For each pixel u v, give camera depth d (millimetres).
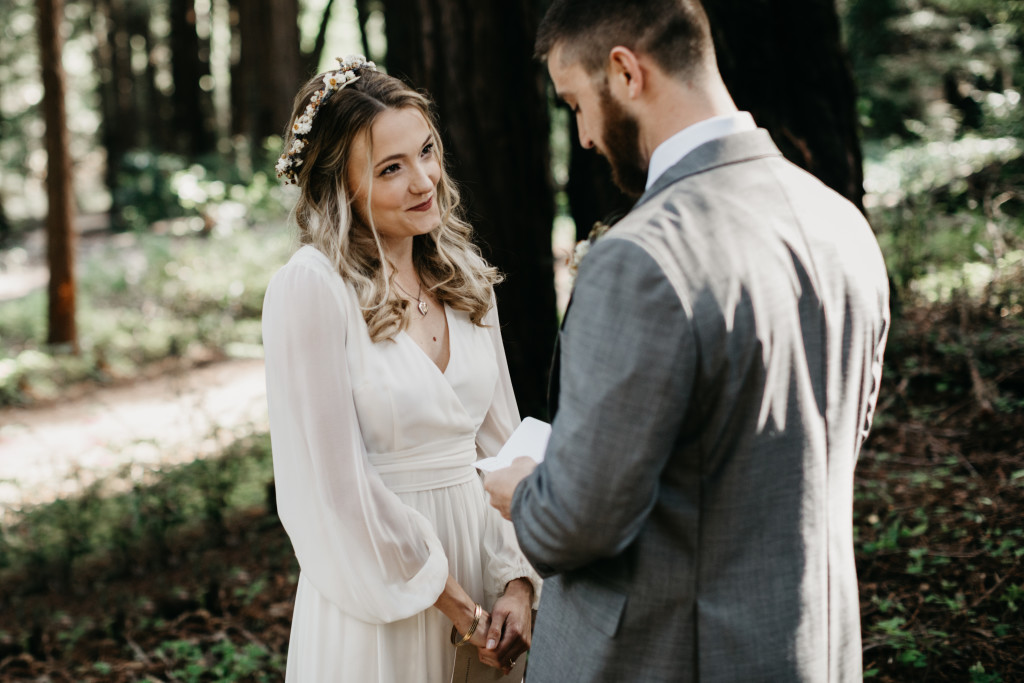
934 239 6703
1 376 9094
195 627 3852
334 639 1861
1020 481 3705
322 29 5586
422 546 1833
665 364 1232
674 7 1363
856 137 5027
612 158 1491
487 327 2119
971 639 2730
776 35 4695
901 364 5059
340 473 1765
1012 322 5008
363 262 1880
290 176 1963
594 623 1451
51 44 9750
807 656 1363
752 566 1344
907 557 3311
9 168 24078
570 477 1294
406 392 1854
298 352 1774
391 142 1838
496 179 4219
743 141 1384
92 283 12875
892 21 13031
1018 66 11656
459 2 4098
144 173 19484
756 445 1312
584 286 1323
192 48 22391
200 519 4941
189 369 9570
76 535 4691
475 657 1943
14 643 3803
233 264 12094
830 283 1364
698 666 1371
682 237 1279
